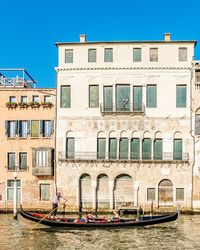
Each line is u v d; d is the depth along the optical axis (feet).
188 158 133.59
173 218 104.88
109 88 137.39
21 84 143.84
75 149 136.56
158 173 134.00
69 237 93.15
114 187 135.13
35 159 135.64
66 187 135.54
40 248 82.99
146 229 102.27
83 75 137.80
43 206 135.74
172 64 135.74
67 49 138.62
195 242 88.33
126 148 135.95
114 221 102.73
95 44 137.49
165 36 138.21
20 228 103.04
